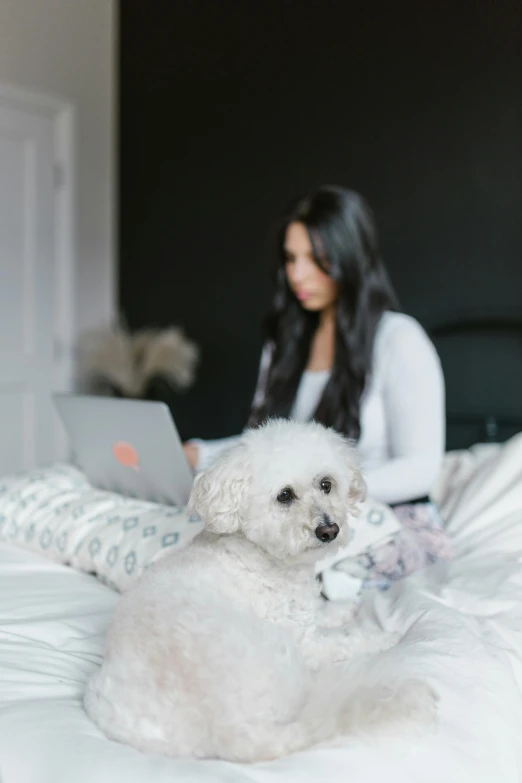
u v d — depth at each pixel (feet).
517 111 10.18
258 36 12.98
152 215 14.71
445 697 3.83
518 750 3.88
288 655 3.58
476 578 5.63
